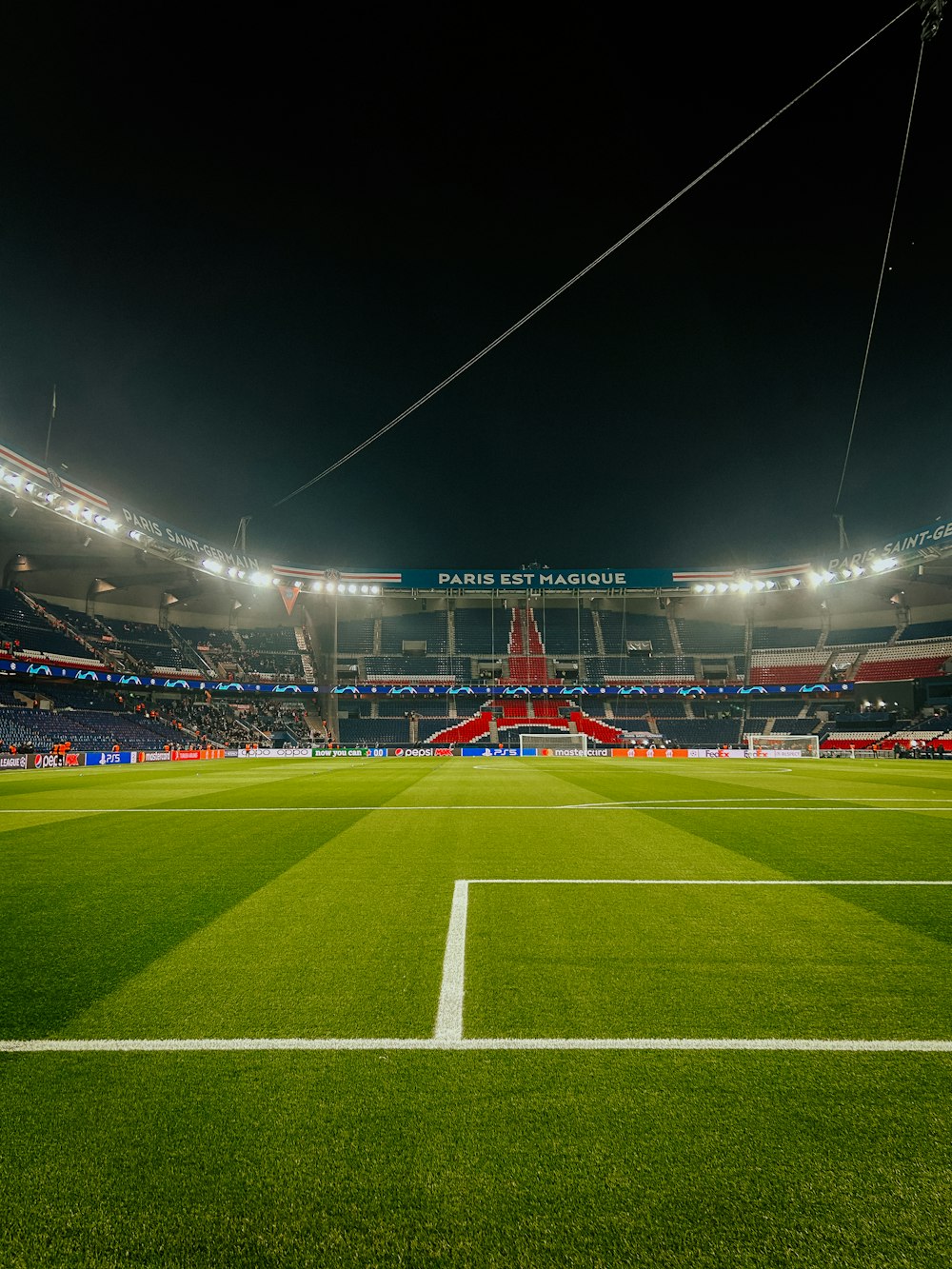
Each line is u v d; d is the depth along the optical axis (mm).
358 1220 1855
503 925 4543
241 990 3428
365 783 18312
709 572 54906
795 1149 2119
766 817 10344
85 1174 2041
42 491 30672
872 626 60969
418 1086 2494
